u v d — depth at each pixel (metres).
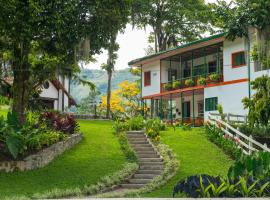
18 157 18.66
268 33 19.38
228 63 32.31
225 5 19.91
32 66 22.08
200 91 35.94
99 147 23.56
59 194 14.77
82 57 20.77
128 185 18.52
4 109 35.62
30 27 18.78
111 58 40.50
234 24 19.67
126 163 20.62
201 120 34.34
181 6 46.28
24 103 21.69
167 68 39.81
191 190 8.25
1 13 18.34
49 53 21.09
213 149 23.38
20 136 18.56
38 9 18.23
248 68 30.16
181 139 25.41
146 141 25.11
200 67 38.31
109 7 20.28
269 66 21.95
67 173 18.59
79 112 47.12
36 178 17.58
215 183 8.34
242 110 30.62
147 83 41.41
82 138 25.45
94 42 21.09
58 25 19.14
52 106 44.34
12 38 19.50
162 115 39.91
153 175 19.70
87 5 19.97
